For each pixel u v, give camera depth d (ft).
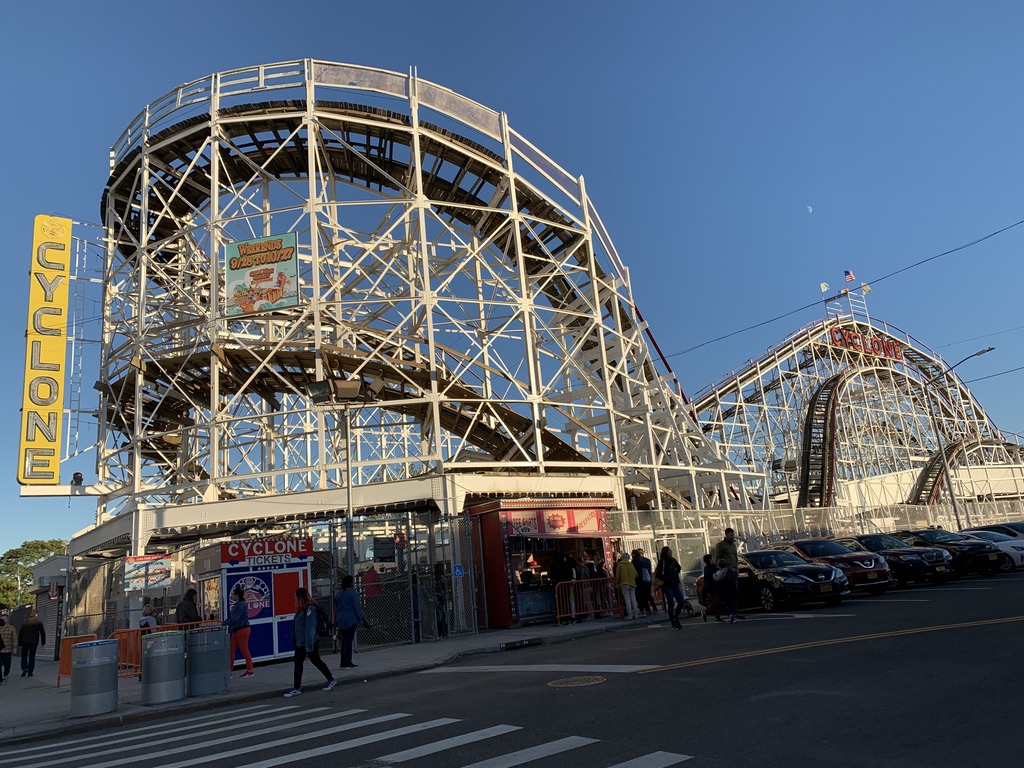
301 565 63.31
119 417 109.09
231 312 90.43
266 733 30.37
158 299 107.55
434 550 77.87
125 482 104.47
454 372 96.68
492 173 108.37
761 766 18.76
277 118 97.40
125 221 115.85
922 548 77.61
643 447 113.39
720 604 58.23
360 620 52.29
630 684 32.07
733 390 188.65
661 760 19.99
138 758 27.84
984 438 221.25
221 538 91.20
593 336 120.26
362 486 85.25
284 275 90.53
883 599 63.52
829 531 120.47
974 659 29.94
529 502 79.92
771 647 38.75
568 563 76.95
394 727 28.32
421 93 101.04
